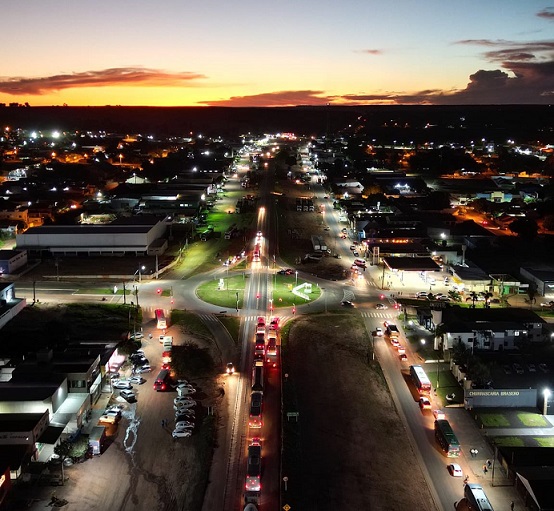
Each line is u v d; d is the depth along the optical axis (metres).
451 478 66.12
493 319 102.44
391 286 134.25
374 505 61.47
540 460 66.69
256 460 65.81
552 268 146.62
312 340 103.31
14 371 79.38
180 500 61.94
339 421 77.62
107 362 86.69
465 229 179.38
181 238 178.00
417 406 82.06
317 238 175.62
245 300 123.88
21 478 64.50
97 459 68.75
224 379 88.81
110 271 141.25
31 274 138.25
